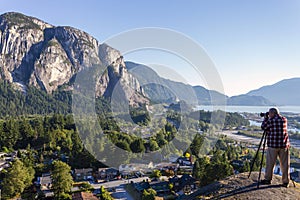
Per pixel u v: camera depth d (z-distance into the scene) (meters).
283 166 5.48
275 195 5.13
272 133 5.45
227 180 6.20
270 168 5.56
